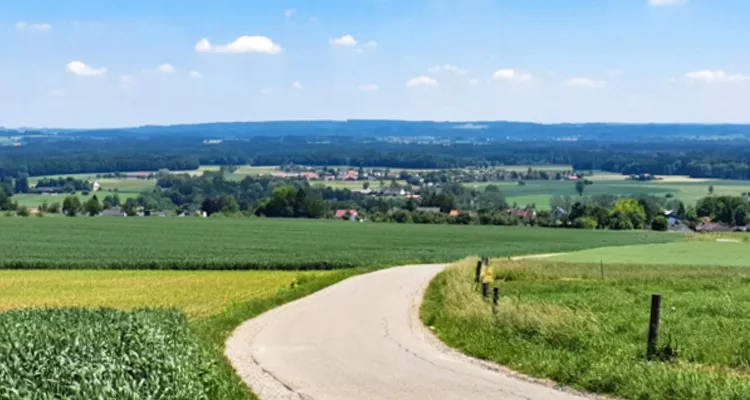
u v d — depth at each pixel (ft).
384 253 259.60
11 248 249.34
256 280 165.48
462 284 106.01
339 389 48.88
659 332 60.18
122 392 37.70
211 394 44.09
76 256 223.10
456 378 51.39
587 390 46.32
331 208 574.97
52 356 41.14
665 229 450.30
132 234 330.54
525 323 64.44
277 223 428.15
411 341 69.21
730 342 55.98
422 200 553.23
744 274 130.21
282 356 61.67
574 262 186.91
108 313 70.64
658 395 42.63
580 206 472.03
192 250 254.27
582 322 63.52
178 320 68.64
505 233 379.55
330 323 83.15
